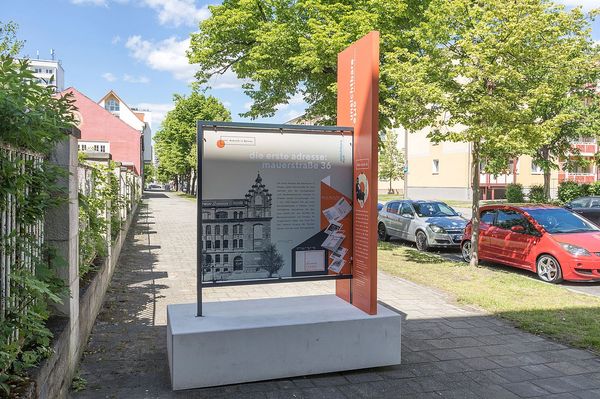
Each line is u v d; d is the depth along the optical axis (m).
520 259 9.99
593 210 17.61
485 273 9.55
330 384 4.42
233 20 15.58
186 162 52.59
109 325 5.92
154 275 9.08
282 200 5.02
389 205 15.71
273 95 16.70
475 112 9.15
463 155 43.94
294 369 4.52
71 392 4.09
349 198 5.24
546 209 10.42
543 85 8.90
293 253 5.05
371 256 4.84
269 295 7.71
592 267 8.84
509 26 8.52
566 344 5.60
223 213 4.83
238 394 4.16
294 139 5.05
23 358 3.07
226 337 4.31
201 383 4.26
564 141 24.94
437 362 5.01
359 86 5.14
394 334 4.82
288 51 14.89
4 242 3.03
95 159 10.05
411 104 9.60
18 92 2.94
